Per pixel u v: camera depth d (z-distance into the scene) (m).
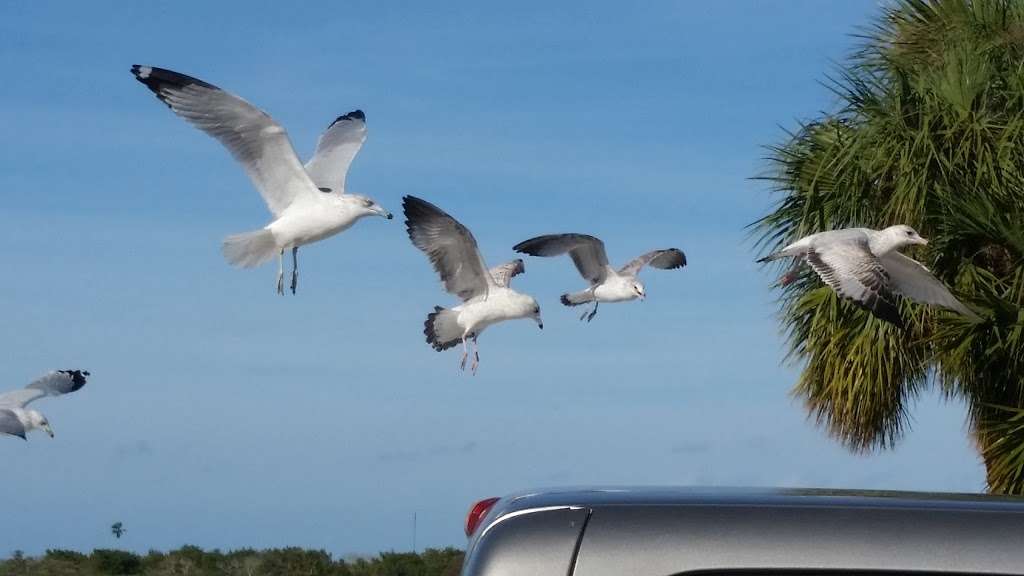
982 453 9.85
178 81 8.88
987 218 9.32
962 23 10.84
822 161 10.27
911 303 9.75
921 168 9.91
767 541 2.16
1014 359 9.20
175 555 25.98
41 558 26.09
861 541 2.15
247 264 9.33
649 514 2.21
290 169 9.37
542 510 2.24
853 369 10.21
